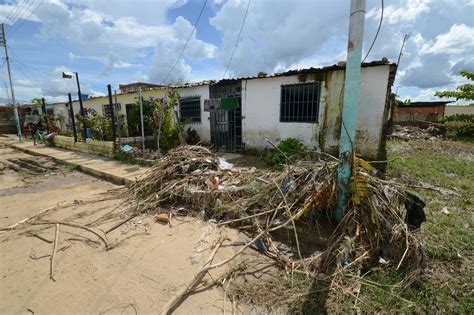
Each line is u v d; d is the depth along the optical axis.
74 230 3.74
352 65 2.84
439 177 5.53
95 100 15.62
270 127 8.38
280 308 2.21
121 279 2.62
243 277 2.62
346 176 3.08
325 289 2.36
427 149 9.27
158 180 4.91
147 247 3.24
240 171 5.04
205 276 2.64
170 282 2.56
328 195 3.28
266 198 3.79
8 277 2.70
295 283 2.47
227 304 2.27
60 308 2.25
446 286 2.34
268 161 7.15
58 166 8.09
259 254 3.03
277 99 8.07
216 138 9.98
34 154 10.41
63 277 2.68
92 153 9.52
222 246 3.24
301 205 3.46
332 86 7.01
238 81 8.85
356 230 2.84
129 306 2.26
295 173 3.81
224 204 4.04
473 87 13.88
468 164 6.75
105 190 5.71
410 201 3.01
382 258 2.67
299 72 7.31
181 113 10.93
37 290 2.49
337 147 7.18
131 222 3.97
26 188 6.04
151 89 11.48
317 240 3.16
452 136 14.34
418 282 2.37
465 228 3.32
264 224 3.52
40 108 21.27
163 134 9.44
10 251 3.22
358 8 2.71
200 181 4.66
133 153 7.99
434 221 3.51
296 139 7.41
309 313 2.11
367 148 6.69
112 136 9.27
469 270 2.55
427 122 17.53
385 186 3.16
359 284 2.36
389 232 2.79
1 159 9.57
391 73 6.92
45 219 4.16
